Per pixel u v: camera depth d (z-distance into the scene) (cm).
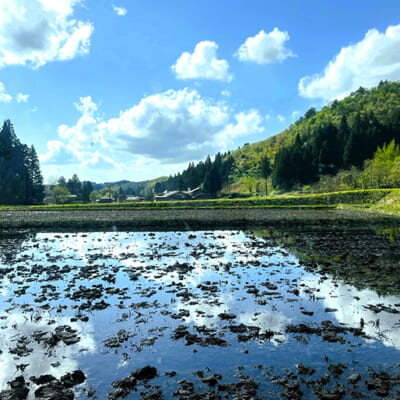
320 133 17150
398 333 1152
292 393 802
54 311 1405
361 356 990
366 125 16288
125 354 1027
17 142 16500
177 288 1727
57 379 893
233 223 5478
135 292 1662
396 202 7894
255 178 19550
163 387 846
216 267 2205
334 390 814
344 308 1401
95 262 2416
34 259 2539
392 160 12012
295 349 1041
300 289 1684
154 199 17150
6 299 1570
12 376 916
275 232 4266
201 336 1143
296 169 15062
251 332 1163
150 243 3388
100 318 1320
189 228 4938
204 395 803
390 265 2188
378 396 789
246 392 812
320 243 3209
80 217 6612
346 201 9412
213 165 18712
